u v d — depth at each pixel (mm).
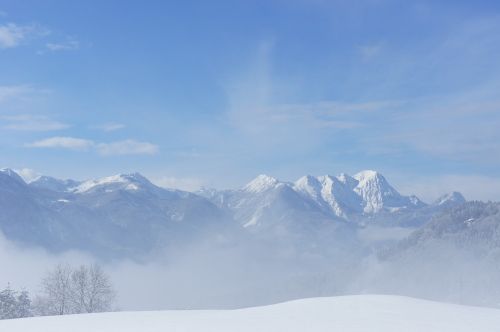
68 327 23359
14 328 23719
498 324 22016
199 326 22438
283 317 24453
